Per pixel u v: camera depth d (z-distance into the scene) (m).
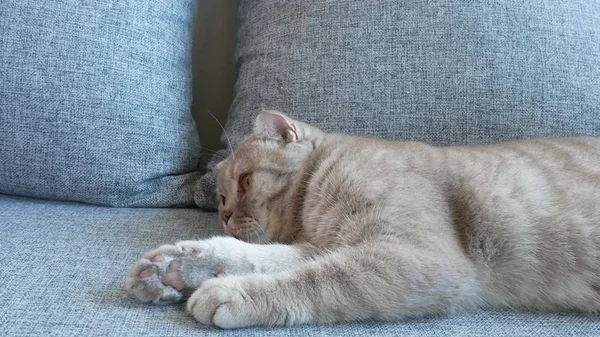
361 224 0.44
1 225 0.53
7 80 0.58
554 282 0.45
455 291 0.41
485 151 0.51
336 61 0.62
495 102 0.59
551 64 0.59
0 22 0.58
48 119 0.58
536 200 0.46
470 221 0.47
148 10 0.64
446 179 0.48
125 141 0.61
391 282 0.39
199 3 0.87
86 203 0.63
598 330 0.39
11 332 0.35
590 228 0.45
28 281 0.42
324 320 0.39
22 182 0.60
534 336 0.37
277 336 0.36
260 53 0.66
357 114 0.60
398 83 0.60
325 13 0.63
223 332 0.37
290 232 0.54
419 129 0.59
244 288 0.38
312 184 0.52
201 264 0.43
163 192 0.65
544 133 0.59
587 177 0.48
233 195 0.56
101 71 0.60
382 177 0.47
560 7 0.61
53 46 0.58
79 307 0.39
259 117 0.58
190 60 0.72
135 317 0.38
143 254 0.49
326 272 0.40
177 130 0.66
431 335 0.37
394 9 0.61
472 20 0.60
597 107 0.60
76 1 0.60
